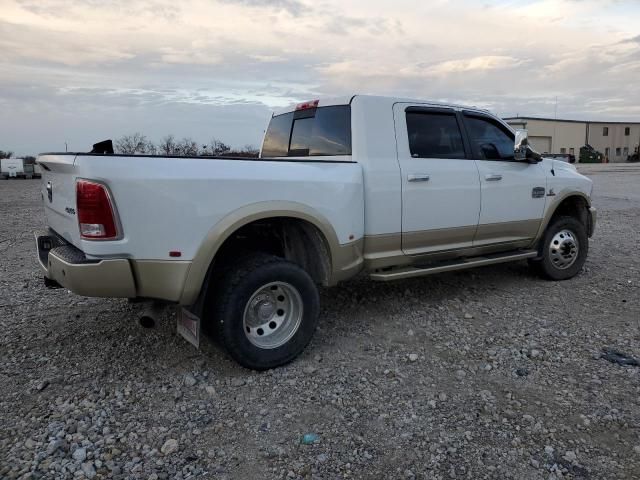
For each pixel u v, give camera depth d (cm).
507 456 277
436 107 492
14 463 267
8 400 331
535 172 567
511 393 344
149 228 327
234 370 380
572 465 269
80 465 266
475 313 502
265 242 427
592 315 496
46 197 419
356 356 405
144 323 354
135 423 308
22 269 689
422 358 400
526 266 685
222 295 356
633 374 370
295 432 300
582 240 620
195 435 296
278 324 385
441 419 313
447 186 487
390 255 464
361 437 295
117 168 316
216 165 350
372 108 450
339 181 411
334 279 423
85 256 328
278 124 545
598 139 7275
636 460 273
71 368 380
